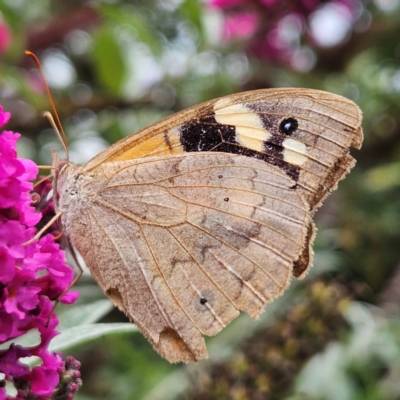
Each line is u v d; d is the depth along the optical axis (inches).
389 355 9.0
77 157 9.7
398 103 10.5
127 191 7.1
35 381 6.4
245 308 7.0
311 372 8.6
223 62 10.4
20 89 9.2
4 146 6.3
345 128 7.0
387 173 10.5
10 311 6.2
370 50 11.5
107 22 9.5
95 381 9.9
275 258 7.0
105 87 9.9
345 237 11.0
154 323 7.1
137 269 7.1
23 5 10.5
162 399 8.5
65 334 7.0
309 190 7.1
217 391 7.9
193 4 9.4
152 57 9.6
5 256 6.2
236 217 7.0
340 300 8.2
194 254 7.1
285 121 7.1
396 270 10.5
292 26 10.7
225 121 7.1
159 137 7.1
